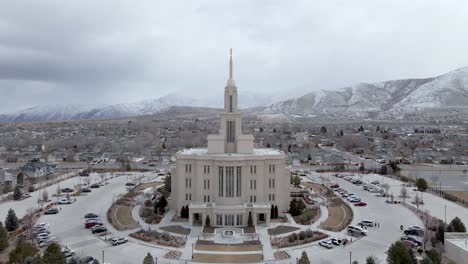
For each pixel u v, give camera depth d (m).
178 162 153.50
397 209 166.50
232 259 110.19
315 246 120.69
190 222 141.88
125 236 129.88
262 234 131.75
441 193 194.38
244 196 149.88
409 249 104.12
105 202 179.12
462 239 114.69
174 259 110.12
